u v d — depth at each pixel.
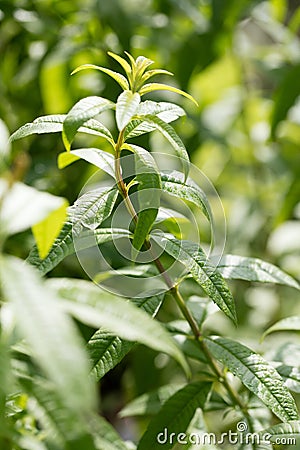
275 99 1.42
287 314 1.43
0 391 0.72
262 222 1.56
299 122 1.64
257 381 0.86
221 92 1.74
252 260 0.94
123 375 1.38
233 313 0.84
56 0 1.33
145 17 1.35
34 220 0.71
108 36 1.34
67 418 0.72
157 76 1.35
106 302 0.72
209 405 0.97
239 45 1.63
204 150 1.71
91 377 0.83
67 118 0.78
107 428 0.78
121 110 0.77
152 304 0.87
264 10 1.65
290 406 0.85
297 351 0.99
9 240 1.12
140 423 1.25
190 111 1.39
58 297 0.72
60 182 1.24
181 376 1.27
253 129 1.72
